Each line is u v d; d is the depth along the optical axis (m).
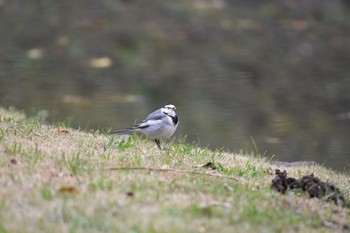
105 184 7.84
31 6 30.08
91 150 9.38
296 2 31.44
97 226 6.75
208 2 31.33
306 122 16.83
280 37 26.09
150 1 31.09
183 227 6.84
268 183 8.98
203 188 8.13
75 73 21.20
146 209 7.25
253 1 31.52
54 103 17.75
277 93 19.61
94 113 16.94
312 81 20.78
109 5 30.08
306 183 8.75
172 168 8.98
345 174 11.46
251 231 6.98
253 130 16.06
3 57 22.67
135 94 19.16
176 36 26.06
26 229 6.55
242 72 21.81
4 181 7.64
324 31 26.98
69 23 27.39
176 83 20.53
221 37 26.02
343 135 15.70
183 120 16.83
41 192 7.38
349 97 19.14
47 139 9.81
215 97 19.12
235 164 10.13
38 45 24.36
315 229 7.43
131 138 11.45
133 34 26.11
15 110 15.27
